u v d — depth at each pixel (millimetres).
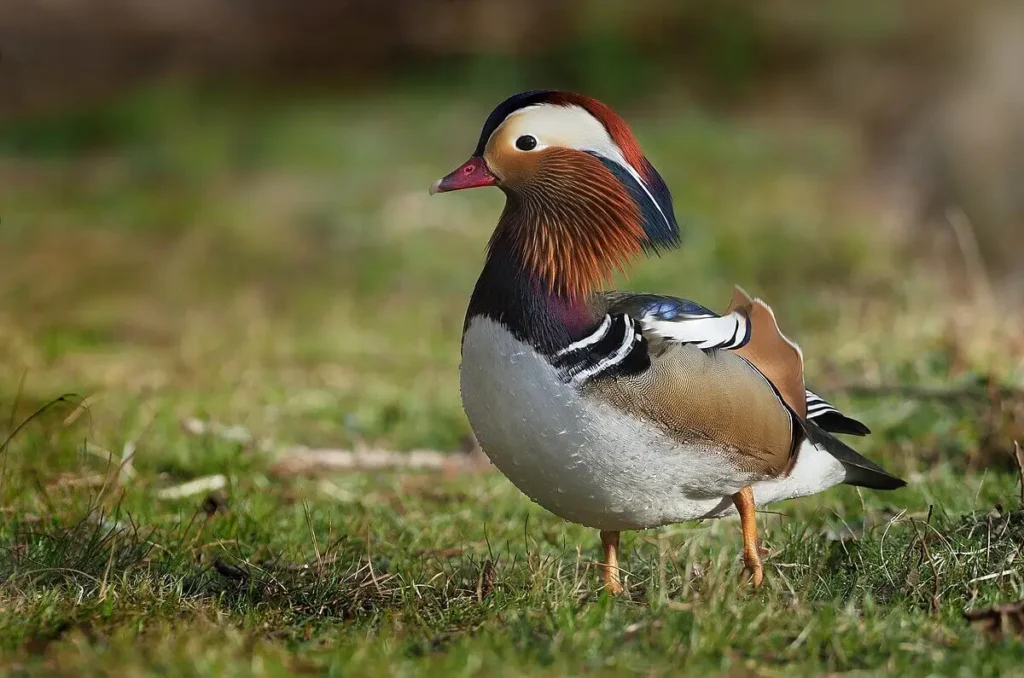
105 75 33156
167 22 35531
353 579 8227
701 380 7414
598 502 7566
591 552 8969
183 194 24719
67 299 18328
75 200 24500
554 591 7660
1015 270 19391
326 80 33844
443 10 35875
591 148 7711
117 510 9109
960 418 11484
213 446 11633
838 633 6855
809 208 22438
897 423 11617
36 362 14297
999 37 25969
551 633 6949
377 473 11555
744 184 24484
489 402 7480
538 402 7332
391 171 25938
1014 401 11023
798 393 7949
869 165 25312
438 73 33875
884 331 14453
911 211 21969
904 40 31109
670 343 7426
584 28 34344
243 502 10062
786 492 8219
